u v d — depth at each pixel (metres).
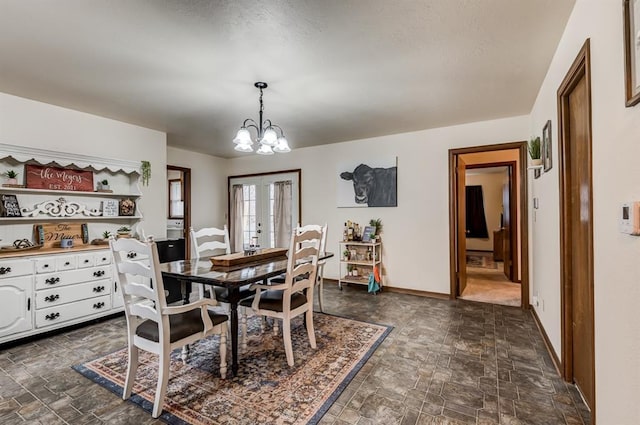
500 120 3.82
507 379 2.12
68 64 2.37
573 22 1.79
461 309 3.65
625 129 1.17
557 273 2.28
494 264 6.74
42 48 2.13
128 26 1.89
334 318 3.36
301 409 1.81
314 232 2.54
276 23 1.88
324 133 4.44
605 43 1.35
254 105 3.29
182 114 3.56
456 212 4.21
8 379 2.16
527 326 3.09
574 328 2.02
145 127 4.06
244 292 2.52
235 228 6.12
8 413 1.80
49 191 3.22
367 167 4.72
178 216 6.24
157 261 1.74
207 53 2.23
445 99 3.16
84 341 2.81
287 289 2.32
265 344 2.71
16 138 2.98
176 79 2.64
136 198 3.96
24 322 2.75
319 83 2.75
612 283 1.28
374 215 4.69
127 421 1.72
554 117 2.34
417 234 4.36
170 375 2.20
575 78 1.80
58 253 2.98
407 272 4.43
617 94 1.24
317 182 5.21
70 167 3.41
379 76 2.62
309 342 2.72
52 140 3.22
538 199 3.06
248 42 2.09
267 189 5.76
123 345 2.72
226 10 1.75
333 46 2.15
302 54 2.25
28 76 2.56
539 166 2.78
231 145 5.12
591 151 1.50
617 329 1.24
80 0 1.64
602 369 1.38
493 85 2.82
